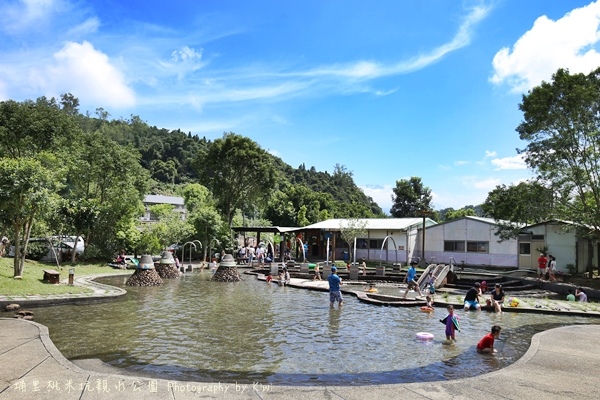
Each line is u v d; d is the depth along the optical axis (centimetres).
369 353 968
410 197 6825
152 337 1087
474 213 6319
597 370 748
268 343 1048
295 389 624
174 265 2755
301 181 10725
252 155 4784
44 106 3459
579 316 1515
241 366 852
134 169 3662
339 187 11162
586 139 2408
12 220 1892
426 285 2316
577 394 622
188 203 7206
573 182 2484
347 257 4250
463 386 651
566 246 2981
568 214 2456
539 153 2531
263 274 3061
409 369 848
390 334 1177
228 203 4928
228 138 4850
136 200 3600
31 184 1828
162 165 11288
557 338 1020
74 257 3047
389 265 3584
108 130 13462
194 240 3678
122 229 3397
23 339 899
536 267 3139
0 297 1531
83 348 972
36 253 3031
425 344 1060
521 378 696
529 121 2548
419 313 1540
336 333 1180
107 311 1467
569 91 2361
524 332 1212
